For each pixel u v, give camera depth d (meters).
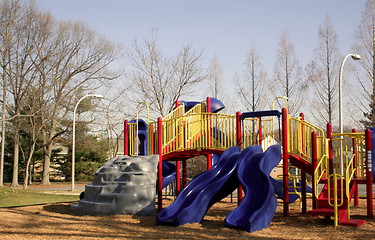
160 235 9.10
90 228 10.16
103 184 13.08
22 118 38.81
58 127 46.75
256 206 9.91
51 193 26.59
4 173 51.81
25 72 37.50
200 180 11.52
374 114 31.50
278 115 12.52
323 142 11.26
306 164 11.84
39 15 36.75
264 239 8.43
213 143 15.12
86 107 44.06
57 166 57.84
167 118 15.50
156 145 15.17
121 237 8.94
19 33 36.09
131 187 12.41
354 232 8.91
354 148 12.20
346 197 10.11
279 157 11.93
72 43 40.38
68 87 41.97
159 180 13.73
